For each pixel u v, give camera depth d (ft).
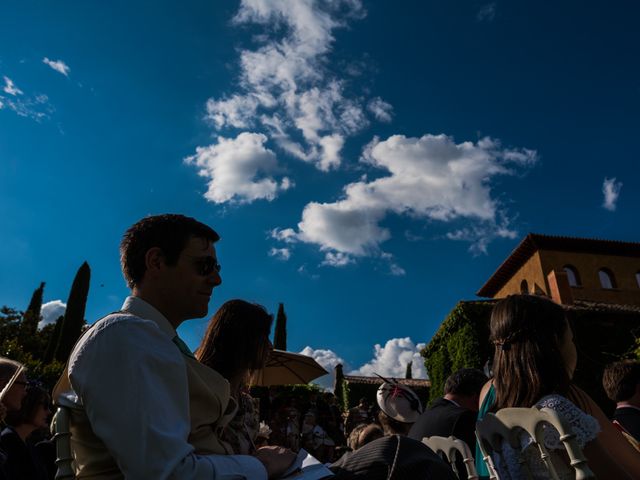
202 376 5.06
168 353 4.28
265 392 44.98
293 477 4.49
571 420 5.24
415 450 4.56
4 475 9.66
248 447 6.14
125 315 4.45
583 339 70.38
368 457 4.50
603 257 119.55
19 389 10.27
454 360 73.61
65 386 4.92
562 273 88.07
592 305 80.89
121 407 3.87
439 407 10.98
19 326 150.61
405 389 12.39
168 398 4.07
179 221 5.55
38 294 182.91
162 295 5.29
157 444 3.75
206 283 5.48
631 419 9.53
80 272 135.64
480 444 5.92
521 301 6.24
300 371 19.62
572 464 4.73
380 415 12.33
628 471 5.22
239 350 6.68
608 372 10.14
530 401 5.71
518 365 5.92
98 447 4.29
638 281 118.11
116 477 4.18
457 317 72.23
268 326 7.07
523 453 5.34
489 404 6.78
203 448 4.76
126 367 4.00
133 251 5.42
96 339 4.23
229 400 5.46
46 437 14.56
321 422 37.86
